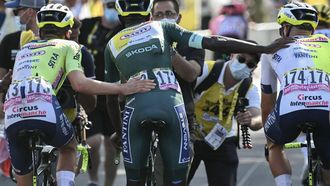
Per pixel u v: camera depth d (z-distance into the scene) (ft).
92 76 53.83
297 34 50.21
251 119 54.29
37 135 47.85
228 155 55.98
